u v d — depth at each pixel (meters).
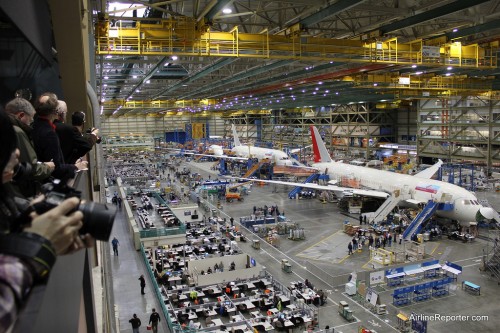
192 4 36.56
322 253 48.09
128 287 40.12
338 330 31.53
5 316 1.74
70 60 12.50
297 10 38.12
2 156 2.28
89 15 20.50
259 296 36.91
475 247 49.22
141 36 33.28
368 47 40.28
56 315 2.83
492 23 36.75
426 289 36.62
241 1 35.84
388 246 49.22
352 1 27.75
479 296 36.56
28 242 2.08
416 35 42.56
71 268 3.98
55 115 6.88
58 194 2.77
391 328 31.58
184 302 36.31
